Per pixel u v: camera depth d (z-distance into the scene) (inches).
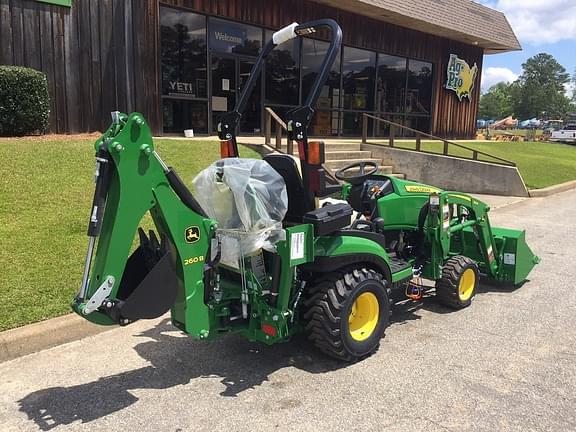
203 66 549.6
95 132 467.8
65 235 239.0
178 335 177.0
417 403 133.4
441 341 173.5
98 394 137.4
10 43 412.8
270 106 623.8
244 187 134.1
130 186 121.8
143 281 126.0
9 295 181.3
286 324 146.3
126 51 482.0
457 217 217.5
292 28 157.0
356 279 152.9
